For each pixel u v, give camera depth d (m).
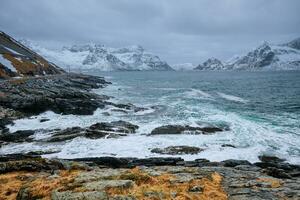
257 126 35.16
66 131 31.69
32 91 51.16
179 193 11.52
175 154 25.66
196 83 129.88
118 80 158.62
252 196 12.38
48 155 25.50
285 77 190.88
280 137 30.28
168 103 57.56
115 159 22.05
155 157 24.59
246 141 29.11
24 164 16.25
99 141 29.28
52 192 10.55
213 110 48.00
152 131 32.41
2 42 112.50
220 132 32.50
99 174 13.78
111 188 11.14
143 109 47.94
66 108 43.69
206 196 11.91
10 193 12.02
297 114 43.66
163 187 12.41
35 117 40.31
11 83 56.25
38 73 93.56
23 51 120.94
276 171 18.14
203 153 25.86
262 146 27.52
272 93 77.38
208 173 16.20
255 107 51.53
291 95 71.19
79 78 109.19
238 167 20.17
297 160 23.91
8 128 34.34
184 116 42.50
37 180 13.24
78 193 10.17
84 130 31.67
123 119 40.53
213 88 97.94
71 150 26.77
